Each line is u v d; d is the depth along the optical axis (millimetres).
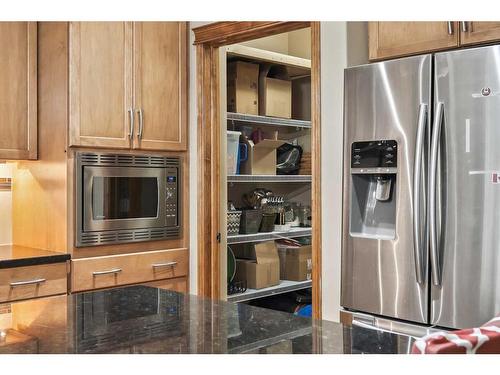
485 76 2240
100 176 3303
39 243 3393
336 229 2854
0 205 3586
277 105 4426
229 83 4113
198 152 3682
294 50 4855
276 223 4496
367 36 2889
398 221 2486
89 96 3252
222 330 1452
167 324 1516
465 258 2291
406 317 2457
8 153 3213
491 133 2221
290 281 4570
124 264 3391
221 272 3758
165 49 3613
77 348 1277
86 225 3238
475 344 866
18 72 3258
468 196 2283
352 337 1394
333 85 2865
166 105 3619
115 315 1613
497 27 2320
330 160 2877
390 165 2512
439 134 2326
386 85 2533
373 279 2570
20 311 1666
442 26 2473
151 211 3557
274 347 1294
